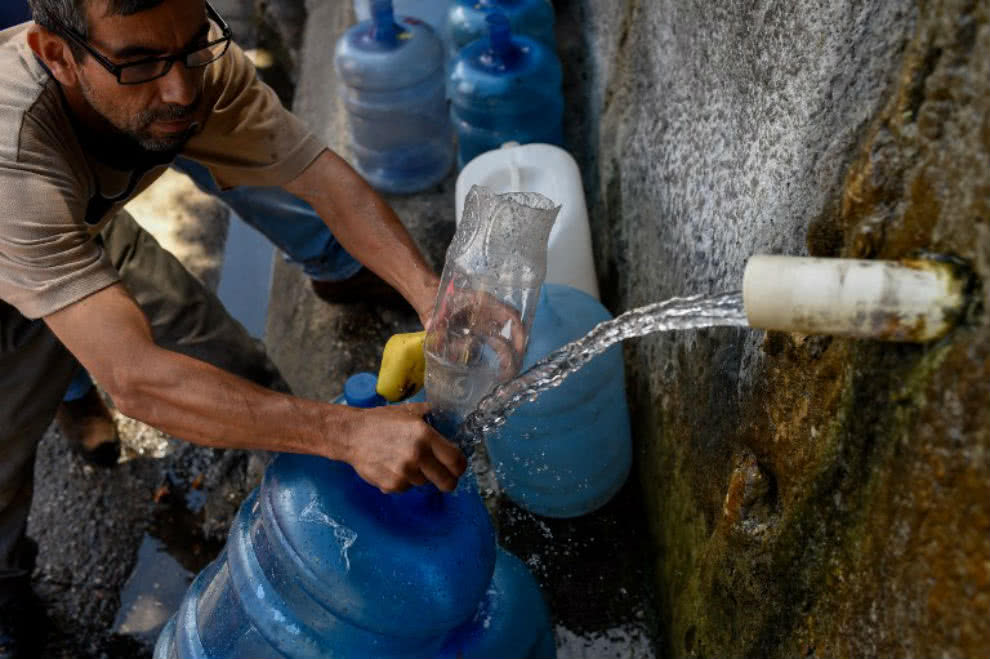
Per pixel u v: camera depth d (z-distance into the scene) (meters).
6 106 1.46
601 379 2.04
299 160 1.83
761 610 1.40
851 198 1.11
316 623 1.44
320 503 1.40
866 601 1.08
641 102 2.34
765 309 0.95
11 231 1.45
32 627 2.34
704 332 1.74
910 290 0.91
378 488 1.41
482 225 1.33
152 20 1.33
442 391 1.39
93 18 1.33
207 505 2.56
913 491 0.99
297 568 1.38
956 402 0.91
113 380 1.48
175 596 2.40
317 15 3.92
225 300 3.17
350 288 2.77
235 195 2.31
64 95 1.51
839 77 1.18
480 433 1.42
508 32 2.79
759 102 1.47
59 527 2.54
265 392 1.43
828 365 1.18
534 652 1.66
